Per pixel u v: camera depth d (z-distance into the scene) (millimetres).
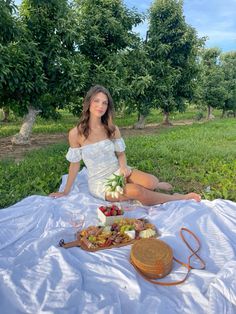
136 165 6988
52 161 6883
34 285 2570
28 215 3861
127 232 3398
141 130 16578
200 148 9211
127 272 2746
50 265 2818
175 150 9078
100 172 4402
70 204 4148
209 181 6043
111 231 3439
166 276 2777
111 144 4453
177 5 16500
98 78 11742
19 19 9320
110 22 12516
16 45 8648
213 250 3174
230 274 2617
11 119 18547
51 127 15164
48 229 3625
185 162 7457
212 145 10188
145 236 3404
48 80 10117
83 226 3680
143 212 4082
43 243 3215
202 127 16047
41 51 9695
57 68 9688
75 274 2697
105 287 2604
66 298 2420
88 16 12383
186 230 3457
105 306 2359
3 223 3678
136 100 16547
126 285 2627
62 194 4492
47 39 9781
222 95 25781
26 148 9789
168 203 4227
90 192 4520
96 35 12125
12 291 2506
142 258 2787
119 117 24109
